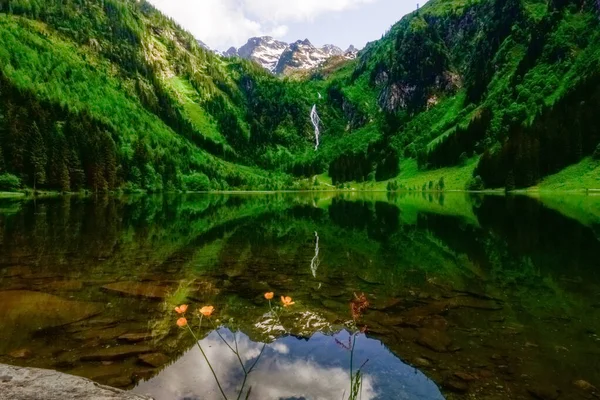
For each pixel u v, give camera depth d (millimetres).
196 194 127938
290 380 5363
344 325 7879
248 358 6180
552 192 87000
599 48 137125
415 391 5133
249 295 10133
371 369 5797
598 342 6938
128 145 146625
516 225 26859
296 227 27469
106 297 9633
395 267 13703
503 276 12258
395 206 56250
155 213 40281
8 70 146250
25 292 9789
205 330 7566
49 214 35500
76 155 91000
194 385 5195
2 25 177250
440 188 130875
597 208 43375
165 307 9016
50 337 7027
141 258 14859
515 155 104812
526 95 147125
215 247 17953
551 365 6023
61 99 153750
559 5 170625
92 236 20922
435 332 7453
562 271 12820
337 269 13320
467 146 151625
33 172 81625
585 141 94312
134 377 5480
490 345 6824
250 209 50750
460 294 10211
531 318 8250
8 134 82125
